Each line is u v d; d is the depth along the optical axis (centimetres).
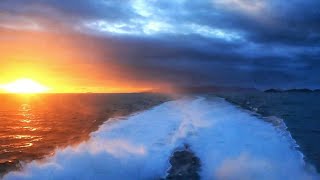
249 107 2312
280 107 2469
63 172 1184
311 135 1395
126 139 1511
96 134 1633
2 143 2458
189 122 1734
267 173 1021
